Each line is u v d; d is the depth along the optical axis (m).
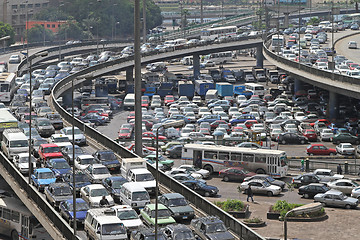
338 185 154.25
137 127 162.50
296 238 124.44
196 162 176.75
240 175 166.88
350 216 138.50
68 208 110.69
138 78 161.25
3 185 170.25
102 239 97.88
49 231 111.19
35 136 168.50
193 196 118.44
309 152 199.88
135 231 99.69
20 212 132.12
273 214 137.75
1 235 136.88
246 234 99.44
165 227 101.69
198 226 102.31
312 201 149.62
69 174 129.75
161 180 133.62
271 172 167.75
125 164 135.12
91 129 179.38
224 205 140.50
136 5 160.00
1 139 169.75
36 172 130.62
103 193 117.19
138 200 115.94
